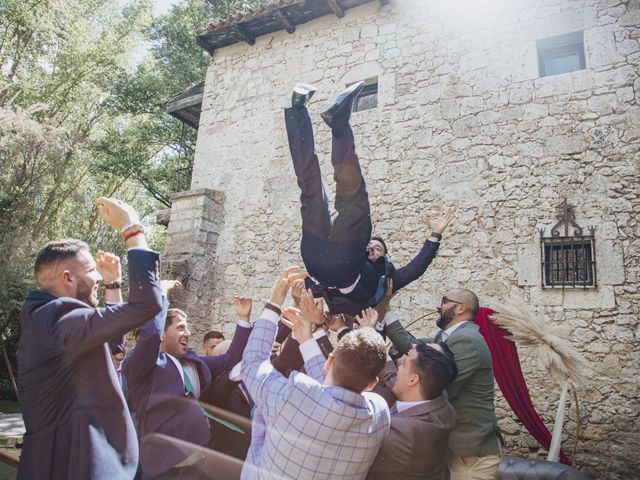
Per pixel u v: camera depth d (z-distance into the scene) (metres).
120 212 1.96
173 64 15.27
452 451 2.56
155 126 15.45
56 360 1.76
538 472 3.08
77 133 13.01
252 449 2.00
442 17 6.76
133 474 1.83
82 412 1.75
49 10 12.80
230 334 7.19
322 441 1.71
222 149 8.13
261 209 7.50
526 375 5.23
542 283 5.41
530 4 6.25
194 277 7.23
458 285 5.83
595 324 5.11
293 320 2.38
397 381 2.26
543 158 5.74
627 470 4.68
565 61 6.12
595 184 5.44
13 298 10.55
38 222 12.52
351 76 7.24
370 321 2.59
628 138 5.41
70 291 1.99
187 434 2.33
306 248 2.38
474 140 6.17
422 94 6.64
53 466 1.70
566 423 5.01
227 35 8.37
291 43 7.94
